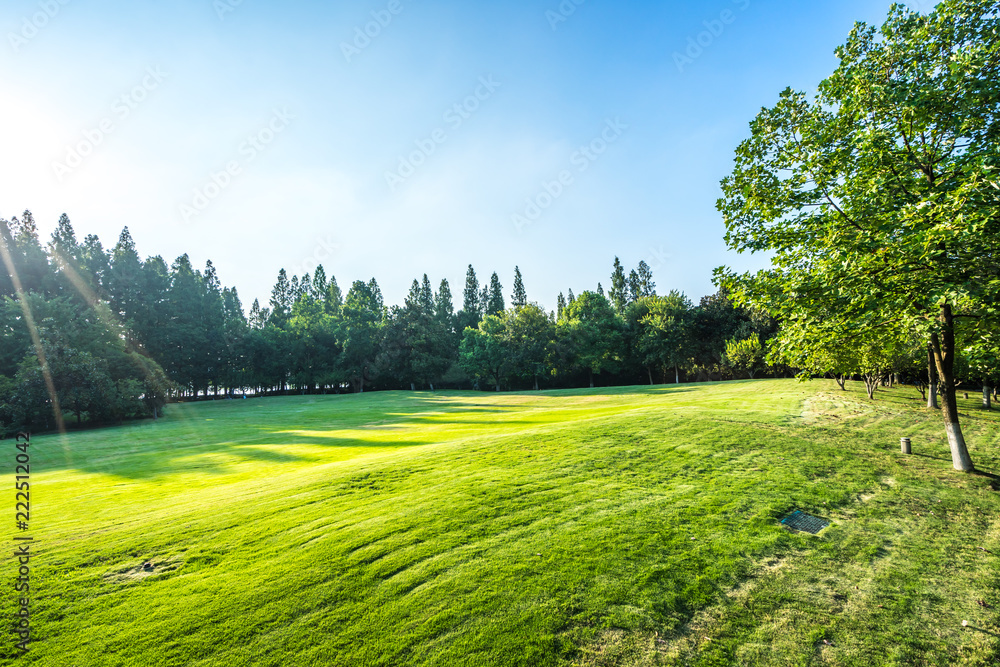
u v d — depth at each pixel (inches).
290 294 4252.0
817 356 553.9
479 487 414.9
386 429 1106.7
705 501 379.2
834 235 450.9
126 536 331.3
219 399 3061.0
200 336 2800.2
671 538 307.3
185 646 204.4
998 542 319.9
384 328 3294.8
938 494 418.0
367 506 374.9
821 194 513.7
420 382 3400.6
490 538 306.0
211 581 259.1
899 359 1099.3
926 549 307.0
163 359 2630.4
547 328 3159.5
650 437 616.4
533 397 2301.9
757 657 197.8
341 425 1295.5
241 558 287.9
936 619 229.1
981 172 361.4
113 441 1189.7
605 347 3026.6
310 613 226.7
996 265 392.8
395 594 240.8
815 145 516.1
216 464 704.4
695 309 2790.4
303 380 3161.9
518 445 587.8
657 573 261.1
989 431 756.6
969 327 492.7
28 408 1545.3
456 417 1371.8
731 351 2271.2
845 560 288.4
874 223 454.6
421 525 328.5
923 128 450.6
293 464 665.0
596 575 257.8
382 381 3479.3
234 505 396.5
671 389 2041.1
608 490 406.3
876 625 222.2
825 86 510.6
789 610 232.5
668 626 216.7
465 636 207.9
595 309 3149.6
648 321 2859.3
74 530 355.3
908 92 440.8
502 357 3122.5
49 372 1595.7
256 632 213.2
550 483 426.9
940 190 424.2
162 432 1368.1
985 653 203.2
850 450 578.2
